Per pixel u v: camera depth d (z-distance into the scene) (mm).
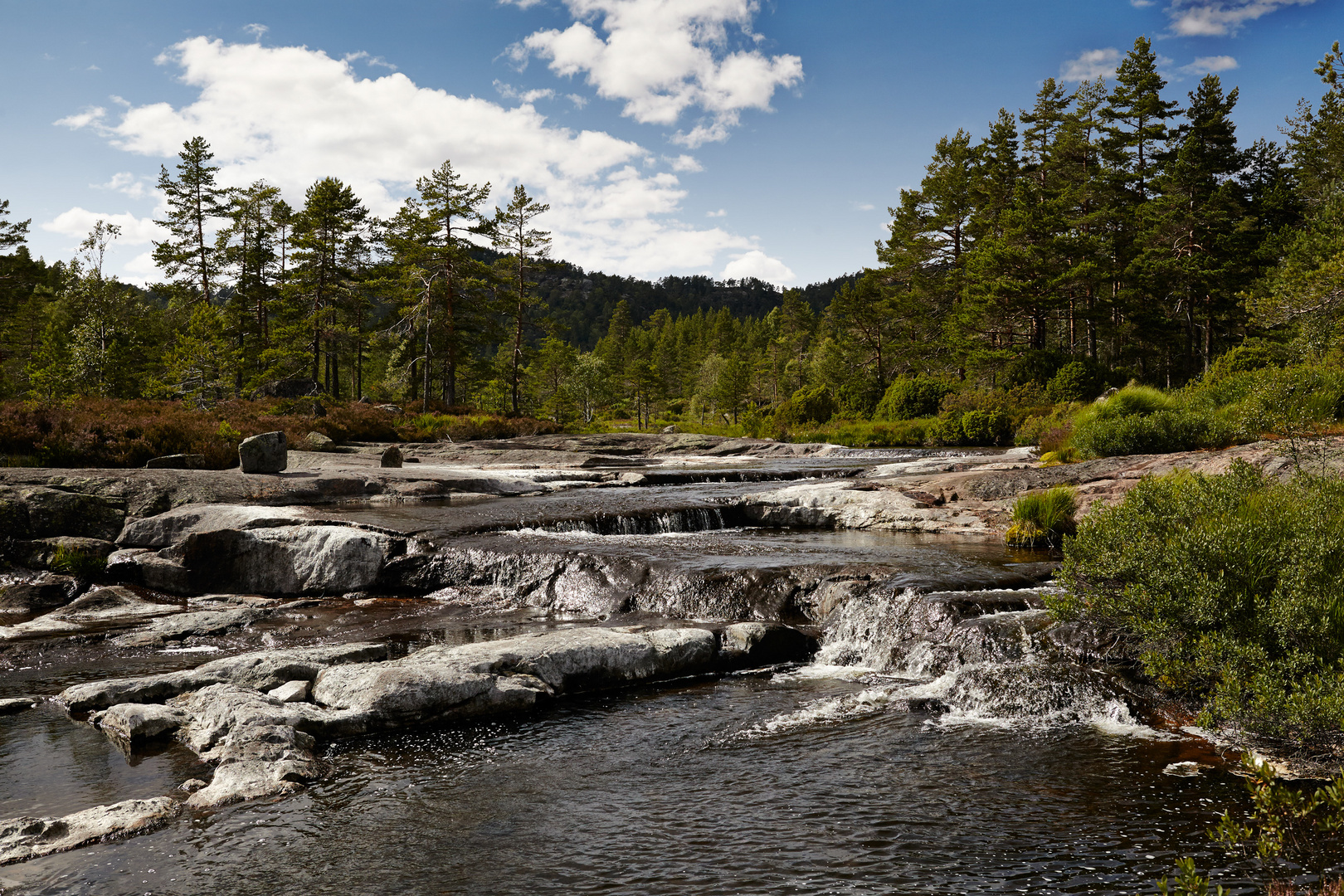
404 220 60562
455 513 15914
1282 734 6145
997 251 46656
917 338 64062
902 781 5930
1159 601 7191
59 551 12477
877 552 12625
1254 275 45906
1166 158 54562
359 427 33375
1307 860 4586
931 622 9008
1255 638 6809
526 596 11820
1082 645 7887
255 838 5148
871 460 28578
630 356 135625
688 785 5953
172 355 37562
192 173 55000
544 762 6430
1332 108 46031
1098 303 49656
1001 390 41844
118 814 5336
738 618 10492
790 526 16469
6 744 6711
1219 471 12711
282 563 12539
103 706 7430
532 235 59812
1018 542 13258
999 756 6367
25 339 61094
